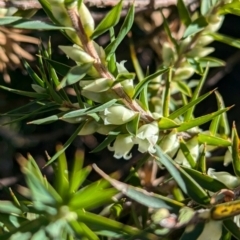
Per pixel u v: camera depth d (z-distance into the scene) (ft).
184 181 0.59
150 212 0.71
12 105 1.16
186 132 0.71
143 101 0.67
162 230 0.58
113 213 0.71
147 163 0.82
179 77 0.86
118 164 1.18
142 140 0.66
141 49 1.17
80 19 0.60
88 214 0.58
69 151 1.26
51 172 1.15
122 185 0.57
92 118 0.65
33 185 0.58
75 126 1.25
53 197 0.58
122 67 0.66
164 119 0.66
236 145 0.63
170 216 0.57
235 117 1.32
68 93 1.01
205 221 0.58
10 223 0.62
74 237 0.60
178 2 0.81
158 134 0.67
